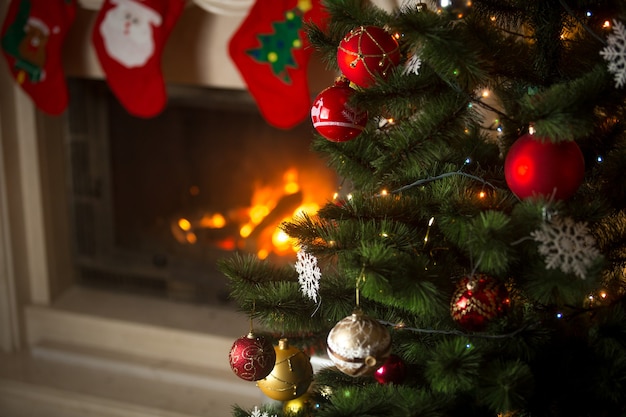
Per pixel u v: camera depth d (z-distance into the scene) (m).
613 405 1.40
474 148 1.50
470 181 1.44
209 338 2.53
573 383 1.40
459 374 1.30
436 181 1.47
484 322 1.35
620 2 1.36
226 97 2.50
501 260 1.28
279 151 2.61
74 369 2.65
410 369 1.48
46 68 2.26
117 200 2.79
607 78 1.29
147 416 2.41
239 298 1.49
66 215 2.80
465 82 1.33
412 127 1.37
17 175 2.67
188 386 2.53
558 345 1.43
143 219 2.79
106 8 2.17
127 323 2.64
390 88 1.33
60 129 2.72
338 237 1.39
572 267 1.26
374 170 1.47
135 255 2.76
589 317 1.45
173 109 2.67
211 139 2.67
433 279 1.36
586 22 1.43
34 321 2.76
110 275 2.81
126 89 2.20
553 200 1.29
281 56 2.05
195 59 2.33
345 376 1.56
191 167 2.72
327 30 1.51
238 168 2.67
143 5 2.14
